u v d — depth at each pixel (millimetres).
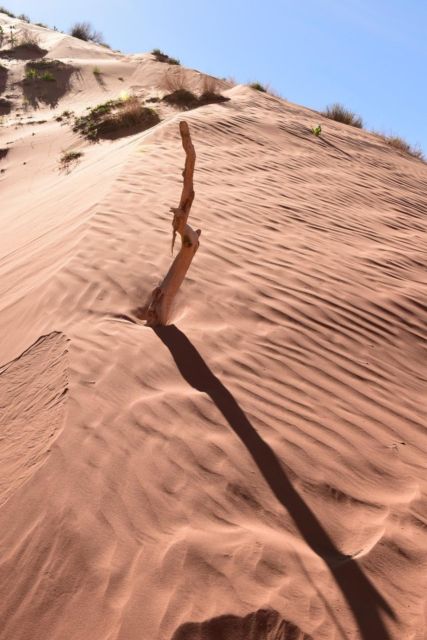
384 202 10562
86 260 6211
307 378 4605
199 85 20516
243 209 8312
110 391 4172
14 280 6582
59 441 3676
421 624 2721
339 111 21188
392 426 4211
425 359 5340
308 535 3178
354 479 3607
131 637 2594
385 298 6180
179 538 3043
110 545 3016
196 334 5000
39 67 24969
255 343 4969
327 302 5848
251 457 3654
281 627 2635
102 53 28547
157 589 2785
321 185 10711
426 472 3773
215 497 3344
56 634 2670
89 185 9883
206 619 2645
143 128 15797
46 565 2959
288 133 14367
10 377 4699
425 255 7898
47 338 5004
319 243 7566
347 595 2816
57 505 3252
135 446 3666
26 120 19750
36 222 9102
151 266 6137
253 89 19578
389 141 18297
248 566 2895
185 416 3961
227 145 12328
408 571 3002
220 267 6246
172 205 7941
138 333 4961
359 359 5043
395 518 3342
